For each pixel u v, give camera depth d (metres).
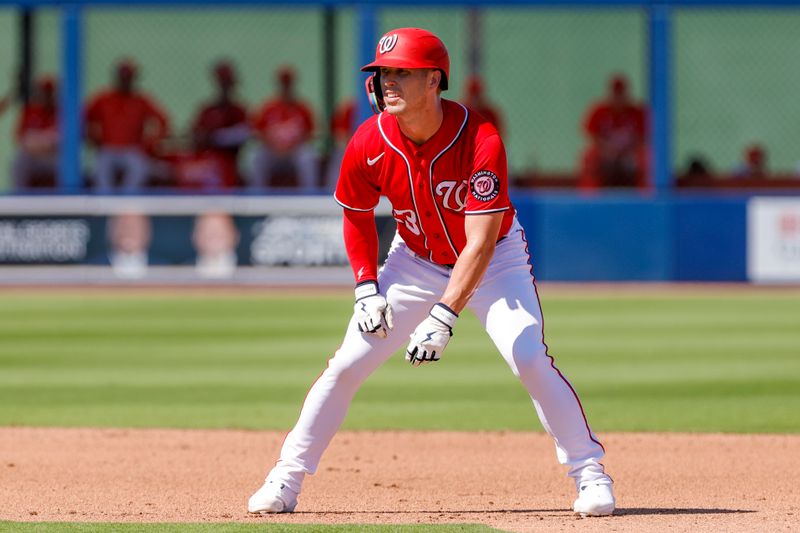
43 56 69.06
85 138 58.81
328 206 57.25
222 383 30.72
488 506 17.66
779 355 35.16
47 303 49.72
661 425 25.39
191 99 70.06
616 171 59.59
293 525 15.75
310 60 70.69
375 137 15.85
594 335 39.44
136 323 42.78
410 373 32.91
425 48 15.02
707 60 71.62
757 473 20.53
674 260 56.59
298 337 39.03
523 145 72.12
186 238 57.28
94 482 19.59
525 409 27.56
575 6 57.62
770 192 58.22
